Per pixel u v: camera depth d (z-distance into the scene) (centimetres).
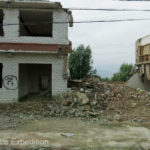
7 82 1283
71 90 1325
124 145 588
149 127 807
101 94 1333
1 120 883
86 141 618
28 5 1291
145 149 559
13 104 1205
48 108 1098
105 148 560
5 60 1285
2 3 1264
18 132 705
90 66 3189
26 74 1605
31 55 1306
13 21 1321
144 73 1750
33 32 1964
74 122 873
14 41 1323
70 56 3153
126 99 1285
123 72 4012
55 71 1326
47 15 1473
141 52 1816
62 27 1350
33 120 898
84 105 1132
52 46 1312
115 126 816
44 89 1866
